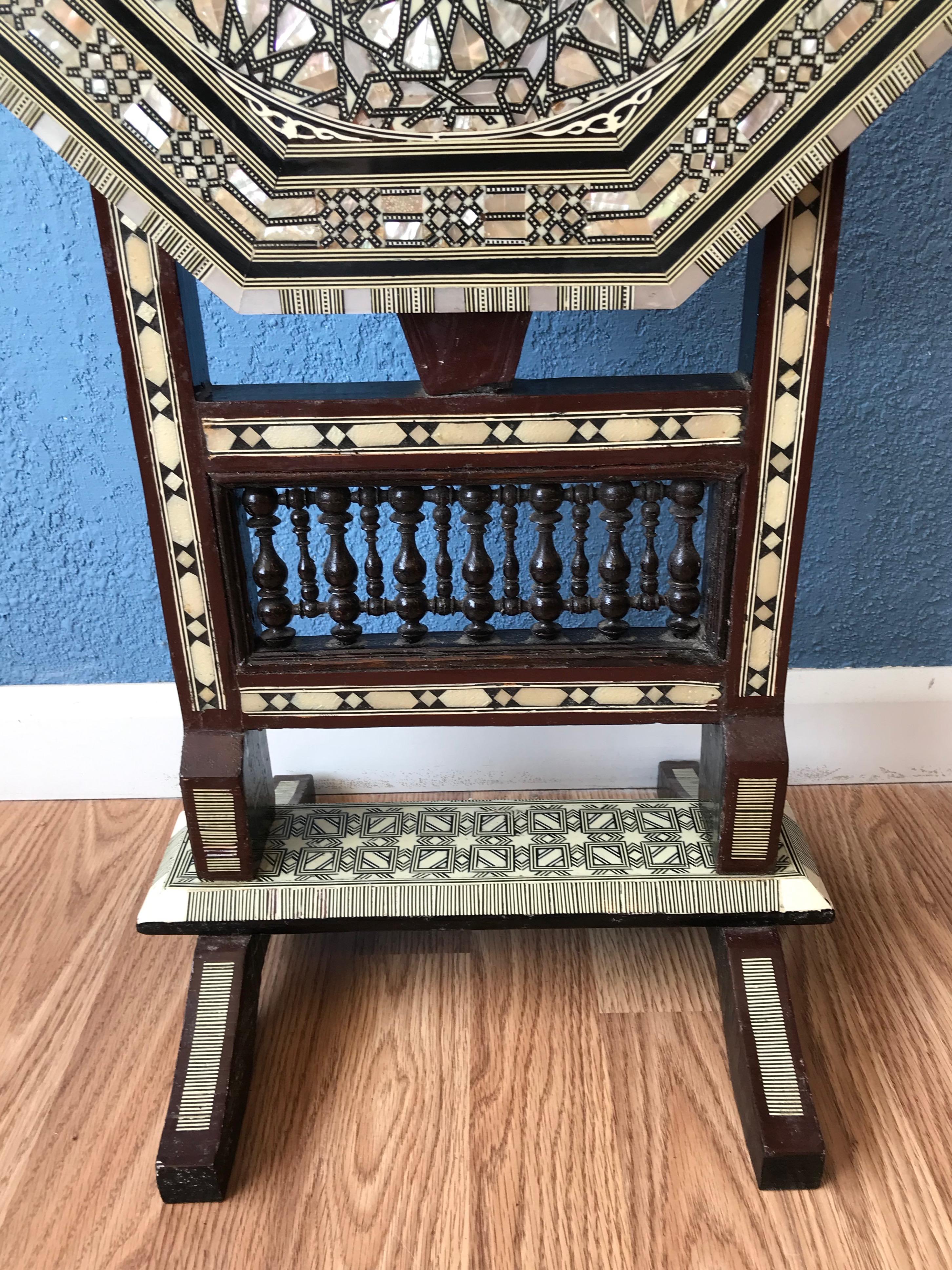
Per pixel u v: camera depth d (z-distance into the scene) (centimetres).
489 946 116
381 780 139
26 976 111
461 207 65
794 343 77
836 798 137
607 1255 83
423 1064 100
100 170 64
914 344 112
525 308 69
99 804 139
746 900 95
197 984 95
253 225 66
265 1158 91
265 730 105
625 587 90
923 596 128
